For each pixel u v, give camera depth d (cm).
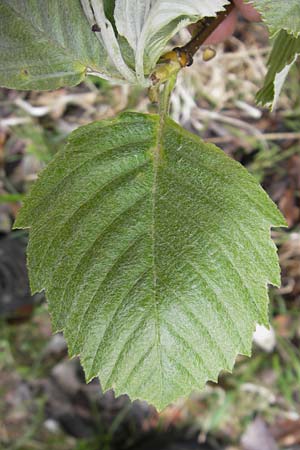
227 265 24
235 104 55
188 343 24
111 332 24
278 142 56
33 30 25
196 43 26
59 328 25
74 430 66
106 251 25
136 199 25
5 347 64
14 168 59
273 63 28
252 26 53
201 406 63
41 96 56
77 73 26
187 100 53
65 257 25
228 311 24
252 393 61
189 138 25
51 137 56
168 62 25
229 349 24
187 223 25
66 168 25
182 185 25
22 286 58
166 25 24
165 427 65
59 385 66
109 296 24
